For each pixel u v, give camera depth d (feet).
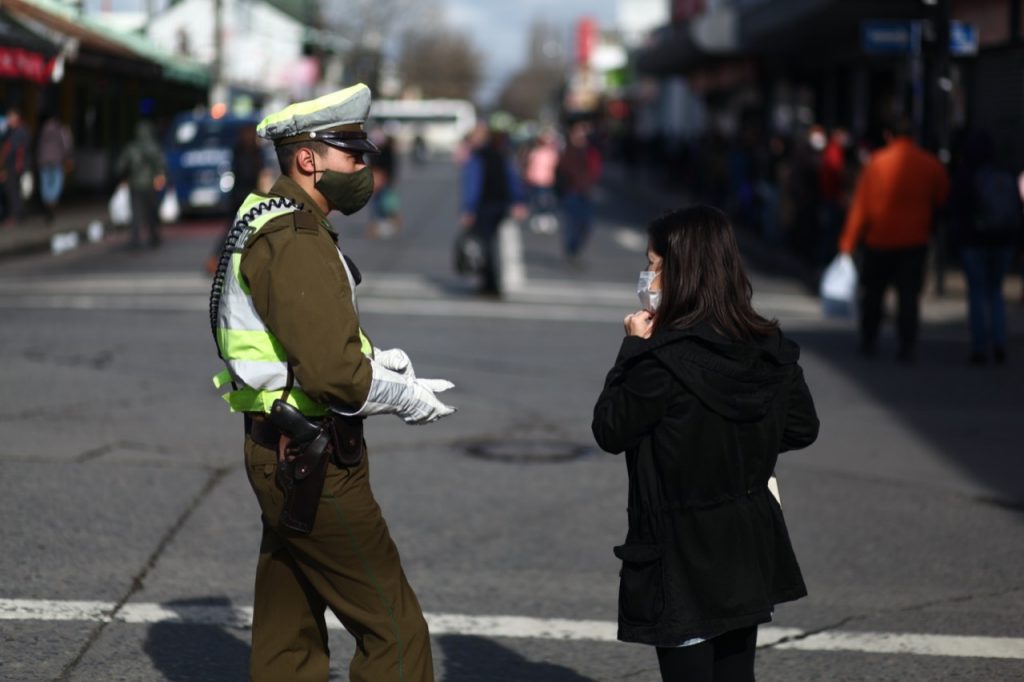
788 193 236.43
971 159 122.01
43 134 245.04
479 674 49.39
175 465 79.15
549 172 303.27
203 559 61.87
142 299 154.92
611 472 81.05
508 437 89.71
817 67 361.92
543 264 216.95
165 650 50.44
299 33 600.80
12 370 107.14
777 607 57.77
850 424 96.43
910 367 122.01
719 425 34.12
